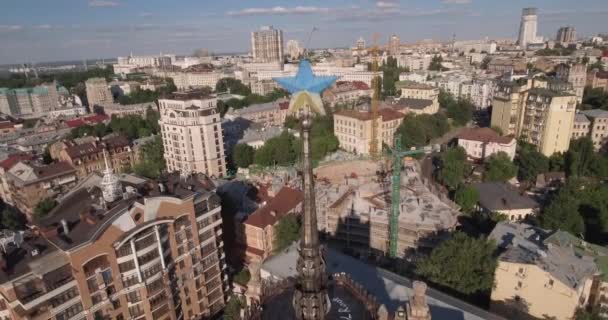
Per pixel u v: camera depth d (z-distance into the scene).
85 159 165.50
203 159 162.88
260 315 28.70
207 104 161.00
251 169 178.25
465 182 152.25
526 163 157.75
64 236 64.12
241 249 111.75
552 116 165.38
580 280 65.69
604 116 173.38
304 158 21.95
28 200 142.50
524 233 84.00
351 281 31.42
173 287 76.69
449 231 104.56
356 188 136.62
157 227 70.62
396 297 57.16
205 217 82.75
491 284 71.19
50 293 58.97
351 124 199.50
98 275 63.94
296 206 115.00
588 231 111.31
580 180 131.25
